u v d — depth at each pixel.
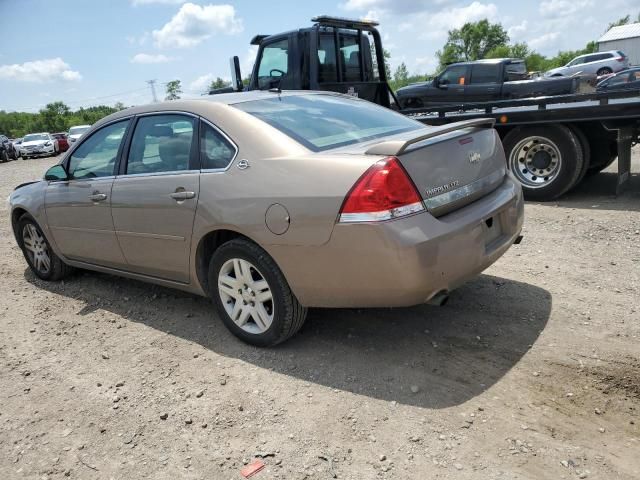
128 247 4.16
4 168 23.70
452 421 2.74
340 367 3.31
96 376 3.47
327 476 2.45
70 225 4.64
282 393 3.10
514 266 4.76
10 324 4.41
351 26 8.47
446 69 14.54
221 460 2.61
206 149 3.60
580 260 4.80
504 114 7.17
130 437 2.84
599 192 7.42
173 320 4.19
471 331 3.62
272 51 8.43
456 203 3.17
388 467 2.47
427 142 3.13
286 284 3.32
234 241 3.45
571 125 6.80
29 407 3.19
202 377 3.34
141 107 4.15
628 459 2.42
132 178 4.02
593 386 2.94
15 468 2.68
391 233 2.83
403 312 3.97
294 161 3.18
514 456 2.48
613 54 30.69
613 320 3.63
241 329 3.63
